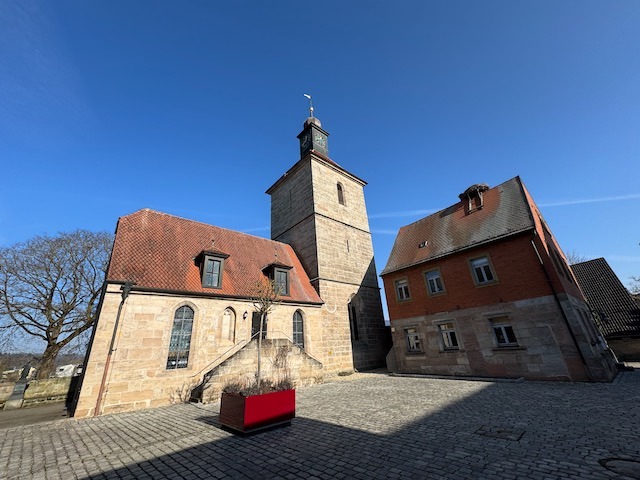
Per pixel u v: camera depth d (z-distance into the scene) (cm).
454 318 1728
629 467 456
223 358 1521
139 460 607
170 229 1817
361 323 2467
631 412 761
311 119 3081
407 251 2167
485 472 473
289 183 2959
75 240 2447
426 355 1817
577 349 1297
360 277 2666
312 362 1628
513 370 1449
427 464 515
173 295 1444
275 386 877
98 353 1182
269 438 708
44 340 2270
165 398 1285
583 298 1934
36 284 2223
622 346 2164
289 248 2600
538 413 809
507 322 1533
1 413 1448
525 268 1509
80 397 1105
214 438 731
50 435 837
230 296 1623
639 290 3256
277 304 1862
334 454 588
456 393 1174
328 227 2586
